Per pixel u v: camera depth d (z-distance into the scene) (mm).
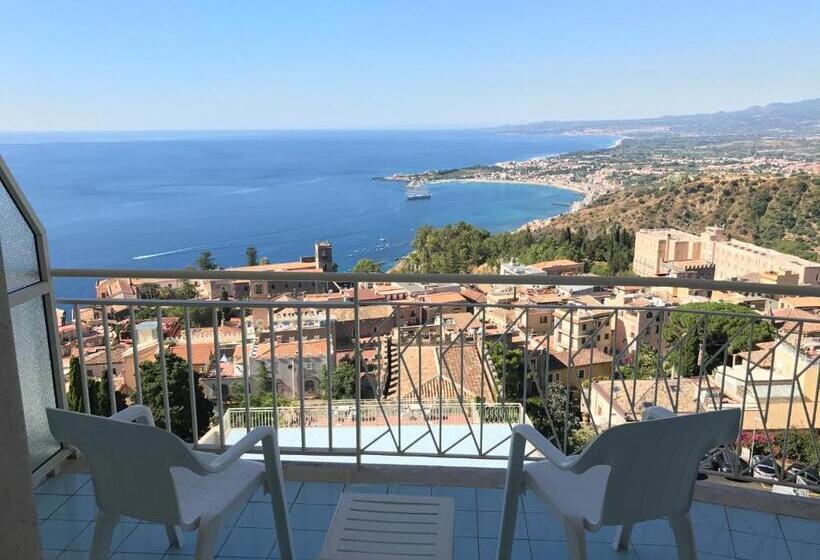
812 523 2225
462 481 2535
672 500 1539
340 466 2652
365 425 3359
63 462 2660
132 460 1463
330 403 2629
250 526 2236
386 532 1917
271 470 1811
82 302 2545
